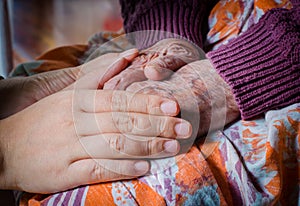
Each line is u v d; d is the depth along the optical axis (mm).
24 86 403
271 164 342
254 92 375
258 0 456
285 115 365
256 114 377
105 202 320
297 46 382
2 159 331
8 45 700
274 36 393
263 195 339
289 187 371
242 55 390
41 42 1205
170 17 474
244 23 467
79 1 1375
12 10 1311
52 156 324
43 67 548
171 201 318
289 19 400
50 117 337
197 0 485
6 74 705
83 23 1288
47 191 333
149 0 483
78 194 326
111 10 1351
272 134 349
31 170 327
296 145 360
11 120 347
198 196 323
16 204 371
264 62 385
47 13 1324
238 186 338
